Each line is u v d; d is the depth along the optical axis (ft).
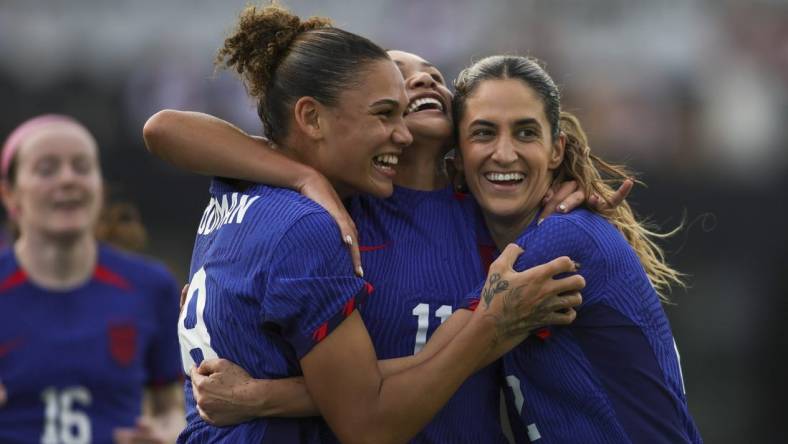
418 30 112.37
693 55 107.76
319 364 34.83
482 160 38.96
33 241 60.29
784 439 97.66
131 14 111.45
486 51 109.81
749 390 98.17
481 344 35.65
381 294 38.04
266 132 39.22
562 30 110.32
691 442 38.60
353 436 35.12
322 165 37.86
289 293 34.73
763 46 108.37
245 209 37.04
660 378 37.65
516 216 40.04
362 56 37.22
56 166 60.13
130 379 60.75
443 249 39.11
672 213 97.45
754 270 96.43
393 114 37.55
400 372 35.78
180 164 38.52
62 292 60.44
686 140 103.24
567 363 37.60
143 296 62.03
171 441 62.18
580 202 39.04
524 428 39.34
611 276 37.55
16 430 58.49
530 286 35.70
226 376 36.09
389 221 39.45
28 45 108.99
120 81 108.78
